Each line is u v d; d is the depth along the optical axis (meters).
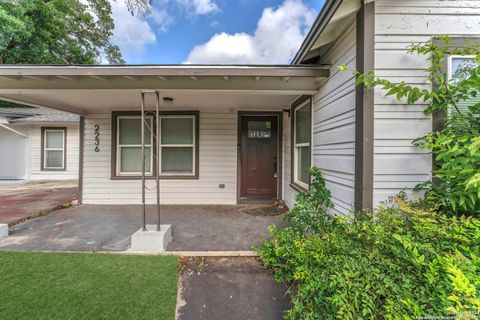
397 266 1.39
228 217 4.43
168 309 1.96
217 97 4.33
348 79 2.50
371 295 1.30
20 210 4.82
